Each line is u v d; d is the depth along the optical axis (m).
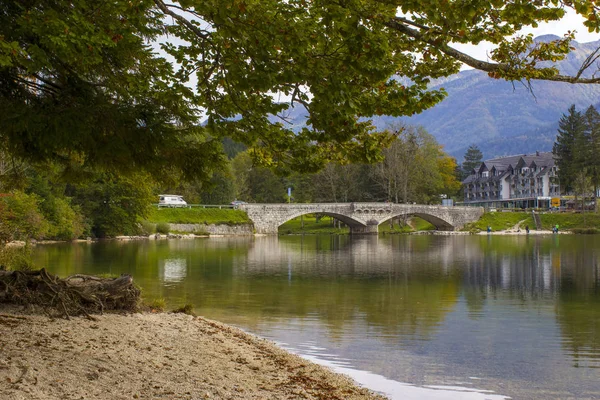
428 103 10.12
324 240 76.69
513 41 9.86
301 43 9.08
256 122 11.21
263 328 18.23
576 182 109.50
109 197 69.94
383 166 106.31
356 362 14.19
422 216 106.19
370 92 10.52
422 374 13.27
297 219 125.00
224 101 11.16
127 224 71.12
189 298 24.52
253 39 9.15
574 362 14.53
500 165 164.50
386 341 16.61
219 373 10.87
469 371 13.60
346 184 114.25
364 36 8.76
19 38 9.52
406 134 107.19
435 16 8.62
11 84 10.41
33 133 9.55
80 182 13.31
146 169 11.28
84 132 9.78
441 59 9.94
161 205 89.88
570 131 120.50
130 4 9.12
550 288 28.92
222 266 38.69
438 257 48.19
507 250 57.12
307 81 9.53
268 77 9.15
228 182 105.38
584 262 43.78
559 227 104.06
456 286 29.50
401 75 10.91
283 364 13.00
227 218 88.00
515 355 15.16
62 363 8.98
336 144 10.98
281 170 12.45
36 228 50.47
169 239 74.75
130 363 10.03
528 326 19.03
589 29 8.45
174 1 9.54
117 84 11.30
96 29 9.25
